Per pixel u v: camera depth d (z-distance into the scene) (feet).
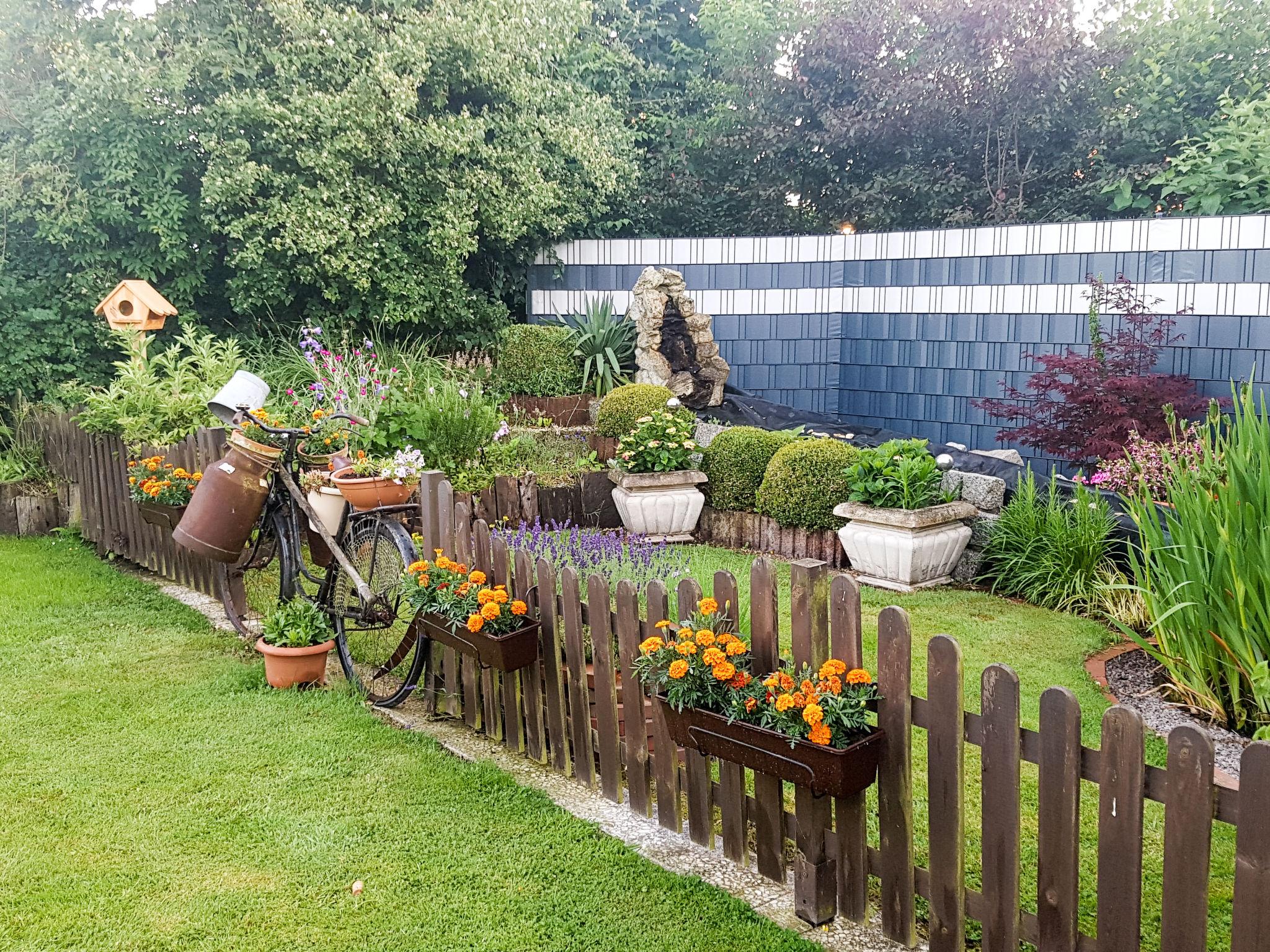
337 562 15.03
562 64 43.68
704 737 9.07
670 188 47.34
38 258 32.40
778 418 32.99
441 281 36.35
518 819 10.61
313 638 14.66
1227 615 12.50
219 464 15.06
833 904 8.80
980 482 22.15
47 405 30.40
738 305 38.73
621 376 35.70
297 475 15.69
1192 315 30.55
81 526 26.02
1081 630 17.85
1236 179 36.78
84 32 32.53
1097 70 43.45
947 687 7.81
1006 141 45.24
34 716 13.47
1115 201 42.16
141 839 10.17
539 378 35.86
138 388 25.84
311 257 34.53
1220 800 6.42
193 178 34.55
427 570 12.45
